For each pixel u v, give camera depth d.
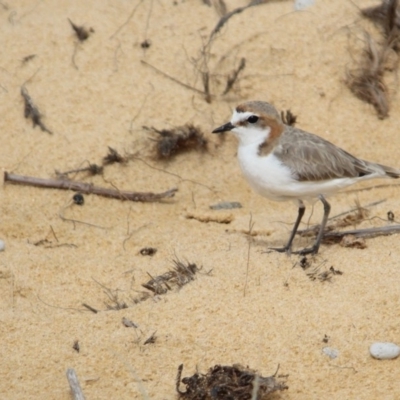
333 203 13.02
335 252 11.20
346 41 14.83
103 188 13.25
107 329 9.88
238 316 9.95
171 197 13.29
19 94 14.33
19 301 10.71
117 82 14.49
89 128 14.03
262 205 13.18
